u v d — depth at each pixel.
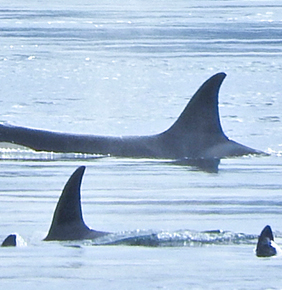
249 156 88.56
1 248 50.69
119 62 166.88
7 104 117.69
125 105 118.25
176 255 49.16
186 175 79.12
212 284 44.56
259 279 45.31
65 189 52.19
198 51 183.00
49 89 133.38
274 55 176.00
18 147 88.62
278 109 115.62
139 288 44.03
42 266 47.00
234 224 59.28
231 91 131.75
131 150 88.44
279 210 64.25
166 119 107.25
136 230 54.66
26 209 64.06
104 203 66.88
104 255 48.88
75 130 99.62
